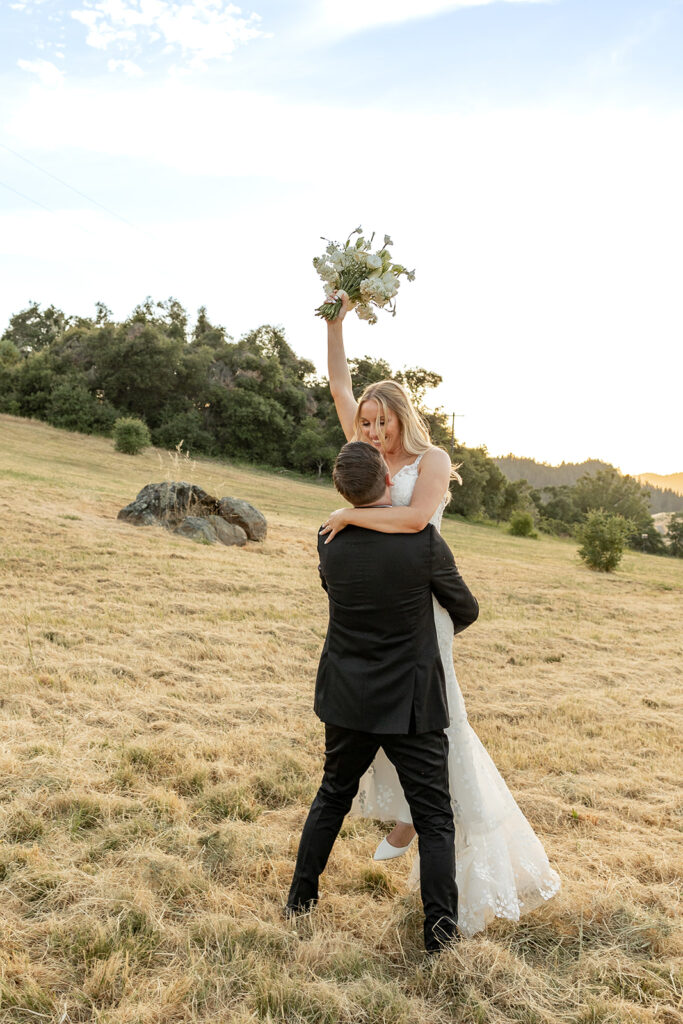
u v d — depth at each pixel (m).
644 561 32.56
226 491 31.97
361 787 2.63
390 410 2.43
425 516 2.26
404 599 2.21
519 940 2.41
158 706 4.84
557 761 4.51
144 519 14.41
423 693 2.23
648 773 4.41
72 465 29.75
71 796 3.22
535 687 6.70
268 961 2.17
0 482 16.84
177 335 69.50
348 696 2.26
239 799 3.41
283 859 2.87
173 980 2.06
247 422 60.62
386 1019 1.96
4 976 2.03
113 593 8.55
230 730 4.54
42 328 88.75
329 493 45.50
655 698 6.52
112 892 2.47
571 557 26.97
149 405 60.94
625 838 3.35
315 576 11.96
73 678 5.26
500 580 15.59
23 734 4.06
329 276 2.65
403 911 2.52
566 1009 2.05
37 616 6.92
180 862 2.72
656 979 2.17
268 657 6.67
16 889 2.49
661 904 2.67
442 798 2.31
